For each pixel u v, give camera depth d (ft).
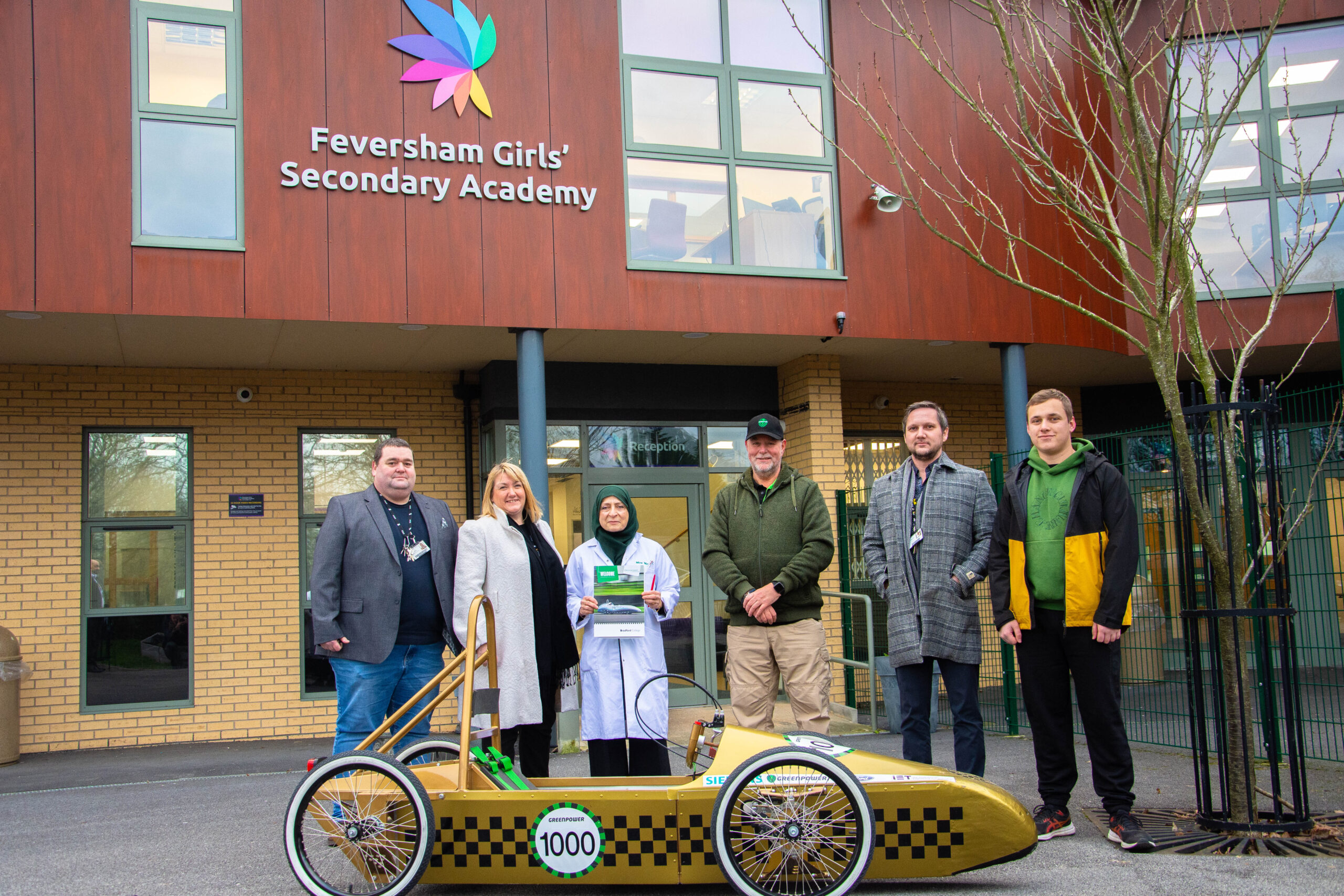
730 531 17.21
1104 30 19.27
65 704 28.94
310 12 25.82
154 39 24.91
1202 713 15.69
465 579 15.69
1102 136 31.94
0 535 28.96
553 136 27.50
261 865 14.90
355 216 25.67
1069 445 15.47
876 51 30.71
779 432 17.01
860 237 30.09
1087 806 17.31
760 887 12.17
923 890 13.00
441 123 26.58
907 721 15.96
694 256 28.94
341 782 12.80
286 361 30.50
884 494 16.87
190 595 30.35
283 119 25.36
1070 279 31.53
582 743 26.35
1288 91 31.17
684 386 34.04
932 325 30.30
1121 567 14.48
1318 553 29.01
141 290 23.99
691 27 29.73
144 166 24.53
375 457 17.17
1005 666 26.50
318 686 31.07
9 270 23.21
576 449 33.01
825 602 32.04
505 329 27.22
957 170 30.73
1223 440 15.87
